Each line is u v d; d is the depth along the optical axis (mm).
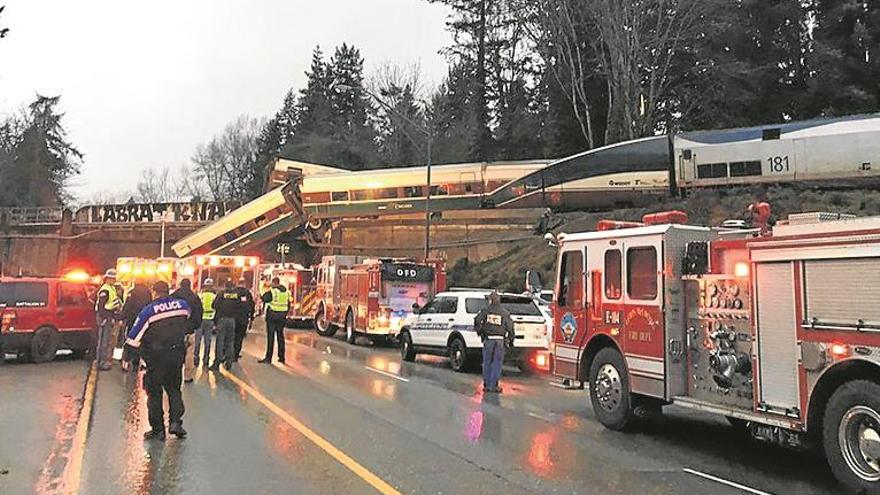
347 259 25438
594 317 9906
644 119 39375
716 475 7176
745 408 7602
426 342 17438
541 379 15438
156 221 58562
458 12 65062
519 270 31750
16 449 7602
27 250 62094
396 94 71375
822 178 25281
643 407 9195
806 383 6859
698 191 28344
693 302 8492
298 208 42156
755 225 8938
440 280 22750
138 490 6156
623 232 9430
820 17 38562
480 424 9633
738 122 40531
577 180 32188
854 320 6426
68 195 100875
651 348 8789
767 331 7312
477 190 36812
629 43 39688
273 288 16281
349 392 12133
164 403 10680
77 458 7230
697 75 42312
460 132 68250
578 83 44750
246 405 10539
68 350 17906
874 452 6211
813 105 38344
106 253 60844
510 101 62375
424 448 8023
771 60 40094
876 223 6254
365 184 40156
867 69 36469
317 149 78750
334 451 7719
